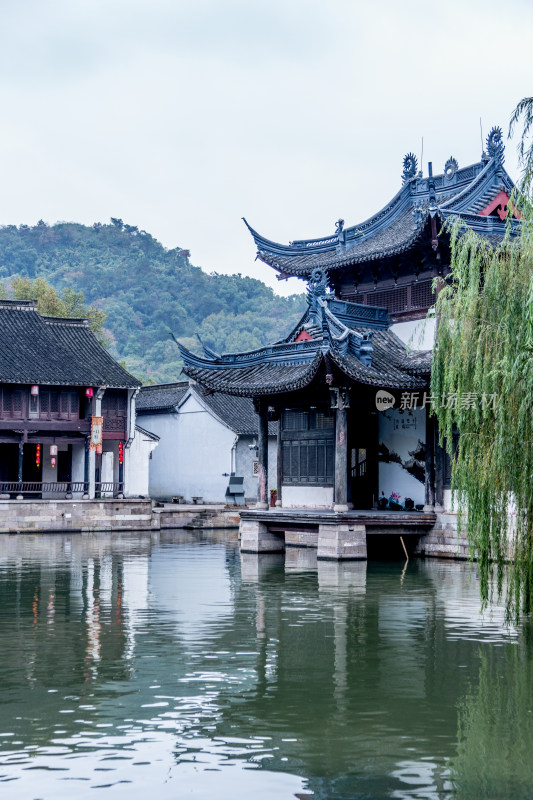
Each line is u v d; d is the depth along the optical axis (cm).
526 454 2080
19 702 1675
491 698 1711
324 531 3800
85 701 1681
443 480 3912
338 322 3966
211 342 19962
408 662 1975
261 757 1412
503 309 2152
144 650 2078
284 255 4809
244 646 2122
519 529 2139
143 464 6662
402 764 1388
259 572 3459
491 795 1280
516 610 2177
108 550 4506
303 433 4269
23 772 1347
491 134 4203
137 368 17775
